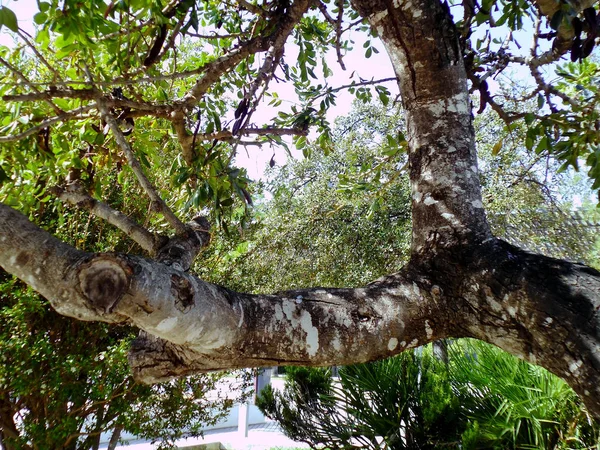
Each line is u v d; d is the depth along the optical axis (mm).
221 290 1454
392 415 4652
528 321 1447
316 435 5133
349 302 1570
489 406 4211
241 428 9703
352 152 8852
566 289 1427
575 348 1361
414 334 1584
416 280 1648
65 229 5082
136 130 2963
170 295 1232
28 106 2582
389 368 4887
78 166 2766
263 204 9602
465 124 1843
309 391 5250
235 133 2301
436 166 1785
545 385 3742
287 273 8898
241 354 1447
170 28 2588
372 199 6867
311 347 1483
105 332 4969
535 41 3076
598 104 3145
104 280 1149
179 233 1946
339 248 8875
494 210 7949
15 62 3297
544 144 3170
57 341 4906
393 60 1920
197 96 2488
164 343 1490
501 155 8234
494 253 1594
